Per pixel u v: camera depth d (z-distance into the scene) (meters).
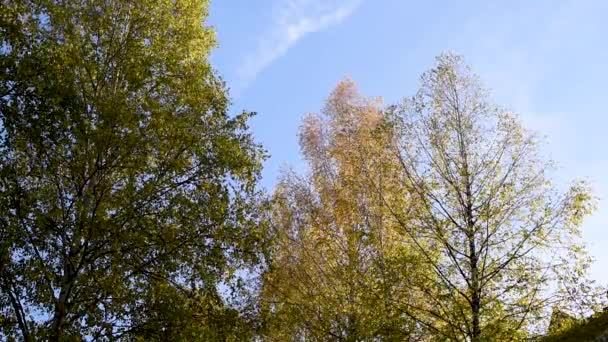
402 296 11.91
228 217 10.95
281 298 13.45
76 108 10.77
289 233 14.24
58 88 10.65
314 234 14.20
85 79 12.00
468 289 11.73
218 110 12.11
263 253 11.13
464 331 11.43
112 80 12.42
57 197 10.48
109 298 9.93
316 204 14.80
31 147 10.63
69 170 10.82
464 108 13.33
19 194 9.67
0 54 10.65
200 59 13.70
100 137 10.62
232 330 10.46
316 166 15.53
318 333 12.98
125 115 10.84
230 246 10.89
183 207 10.62
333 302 13.07
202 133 11.66
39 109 10.45
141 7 13.41
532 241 11.66
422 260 11.83
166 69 12.59
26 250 9.55
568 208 11.65
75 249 10.02
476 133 12.96
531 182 12.18
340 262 13.73
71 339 9.21
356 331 12.07
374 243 13.21
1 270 9.38
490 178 12.44
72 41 12.27
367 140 15.00
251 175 11.46
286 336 13.20
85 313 9.58
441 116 13.26
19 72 10.45
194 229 10.69
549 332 10.91
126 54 12.63
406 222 12.51
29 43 11.23
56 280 9.72
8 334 9.19
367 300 11.97
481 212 12.03
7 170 9.80
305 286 13.62
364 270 13.27
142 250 10.39
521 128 12.68
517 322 11.22
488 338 10.76
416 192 12.67
